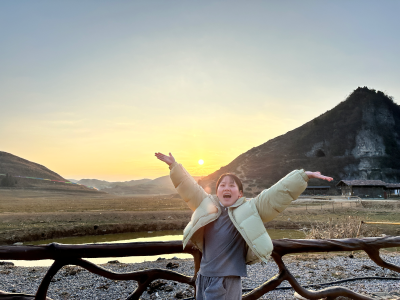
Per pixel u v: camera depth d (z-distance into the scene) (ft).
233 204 8.90
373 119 382.42
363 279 20.71
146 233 74.33
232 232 8.66
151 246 9.75
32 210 126.82
